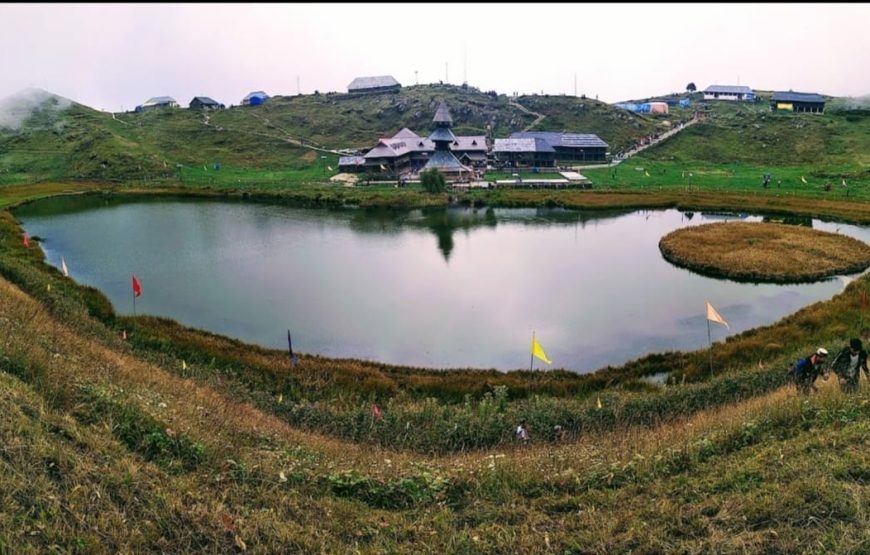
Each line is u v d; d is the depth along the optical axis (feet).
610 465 49.01
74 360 70.95
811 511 36.47
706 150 435.53
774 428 52.16
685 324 134.82
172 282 166.09
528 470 50.80
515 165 404.36
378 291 158.92
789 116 492.54
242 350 114.73
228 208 287.07
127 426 48.91
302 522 40.88
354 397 96.84
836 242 192.44
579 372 111.96
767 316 138.72
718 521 37.42
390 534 40.40
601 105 557.74
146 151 409.28
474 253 200.54
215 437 55.11
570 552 36.27
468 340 126.93
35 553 31.22
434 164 367.86
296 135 501.97
